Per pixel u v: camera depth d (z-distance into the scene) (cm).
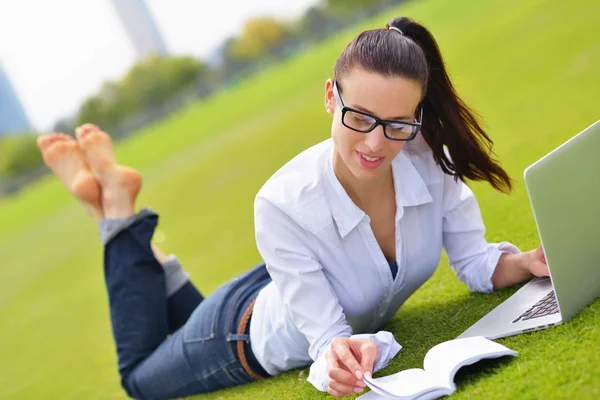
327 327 190
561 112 429
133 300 255
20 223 1211
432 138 199
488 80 619
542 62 591
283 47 3847
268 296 216
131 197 265
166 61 3806
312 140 724
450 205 212
